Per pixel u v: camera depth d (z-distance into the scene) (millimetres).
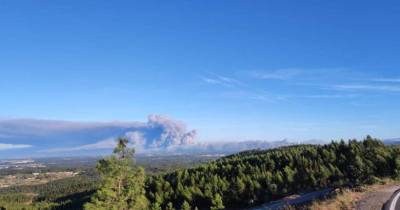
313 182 77750
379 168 61375
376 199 21250
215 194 94500
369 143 94000
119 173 43938
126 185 45188
